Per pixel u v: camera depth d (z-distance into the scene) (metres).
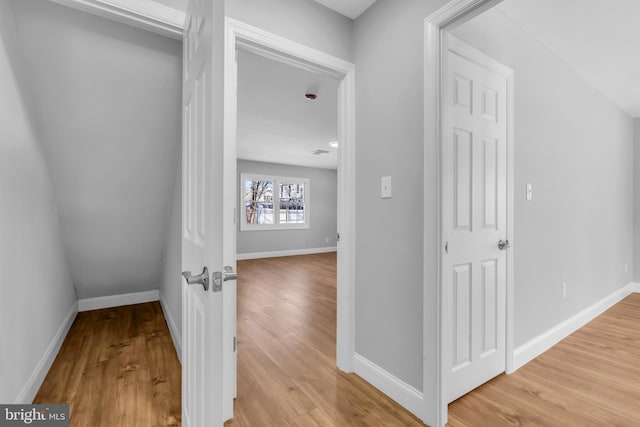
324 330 2.63
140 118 1.91
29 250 1.61
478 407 1.56
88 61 1.56
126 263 2.93
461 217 1.63
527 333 2.09
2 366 1.29
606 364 2.02
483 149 1.76
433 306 1.40
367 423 1.44
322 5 1.80
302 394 1.67
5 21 1.25
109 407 1.57
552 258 2.34
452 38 1.56
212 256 0.81
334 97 3.07
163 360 2.07
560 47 2.27
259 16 1.58
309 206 7.79
